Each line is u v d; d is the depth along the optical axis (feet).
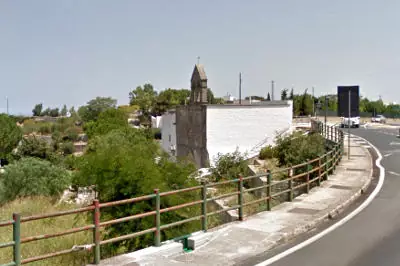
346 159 84.64
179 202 40.34
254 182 75.00
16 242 22.75
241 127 110.73
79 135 307.99
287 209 42.52
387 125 230.27
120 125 242.17
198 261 27.66
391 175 67.56
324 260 28.25
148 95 373.61
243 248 30.48
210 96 268.82
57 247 36.76
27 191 79.20
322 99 313.32
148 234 37.91
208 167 89.56
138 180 38.91
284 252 30.09
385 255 29.25
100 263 26.55
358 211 43.62
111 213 38.88
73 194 66.80
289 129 113.39
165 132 161.17
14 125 228.84
